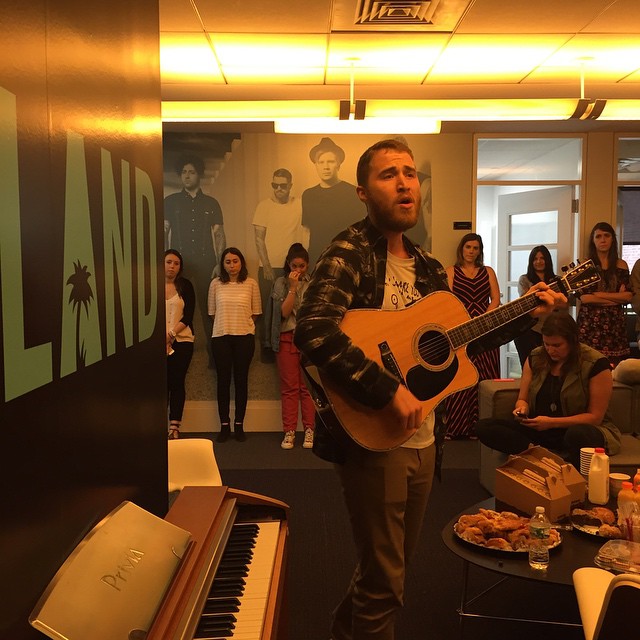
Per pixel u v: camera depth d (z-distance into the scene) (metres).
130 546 1.11
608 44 4.73
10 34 0.84
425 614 2.73
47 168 0.96
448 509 4.01
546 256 5.97
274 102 4.56
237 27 4.34
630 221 8.53
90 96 1.16
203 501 1.55
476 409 5.81
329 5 3.99
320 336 1.73
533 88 5.87
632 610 1.35
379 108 4.56
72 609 0.91
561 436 3.65
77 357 1.08
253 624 1.08
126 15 1.39
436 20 4.25
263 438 5.99
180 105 4.54
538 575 2.10
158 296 1.65
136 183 1.46
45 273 0.95
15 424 0.86
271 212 6.20
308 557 3.30
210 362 6.24
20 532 0.87
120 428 1.32
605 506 2.75
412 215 1.88
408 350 1.90
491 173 8.66
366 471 1.85
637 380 4.02
